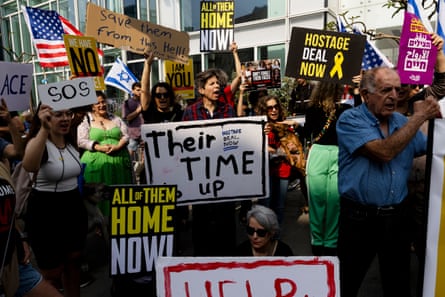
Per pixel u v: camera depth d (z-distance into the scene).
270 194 3.85
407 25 2.81
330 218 3.46
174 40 4.04
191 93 5.14
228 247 3.13
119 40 3.67
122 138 4.38
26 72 2.59
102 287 3.29
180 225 4.42
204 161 2.95
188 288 1.57
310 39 3.10
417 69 2.90
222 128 2.94
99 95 4.38
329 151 3.37
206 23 4.56
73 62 3.50
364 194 2.12
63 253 2.62
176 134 2.89
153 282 2.28
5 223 1.84
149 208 2.36
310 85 5.95
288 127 3.85
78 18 14.23
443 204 1.68
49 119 2.27
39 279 2.17
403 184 2.14
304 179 4.72
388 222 2.13
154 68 12.30
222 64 11.02
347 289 2.33
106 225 4.43
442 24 3.15
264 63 4.36
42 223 2.55
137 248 2.35
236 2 10.50
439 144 1.65
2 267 1.81
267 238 2.30
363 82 2.14
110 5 13.00
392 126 2.17
